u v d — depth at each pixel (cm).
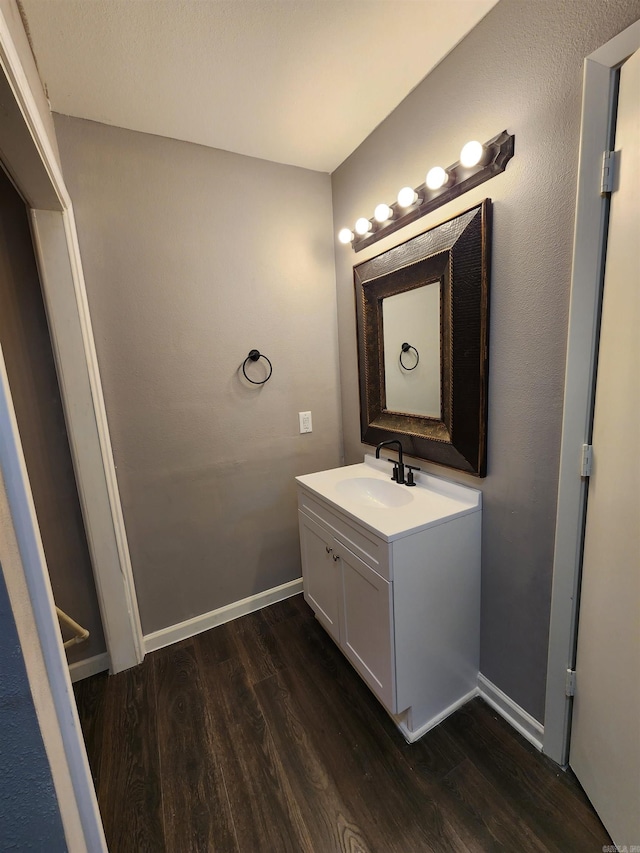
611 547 93
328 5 104
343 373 215
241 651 178
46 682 50
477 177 120
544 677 122
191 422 180
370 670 138
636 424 83
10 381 143
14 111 83
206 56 119
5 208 134
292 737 135
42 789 46
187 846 105
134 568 176
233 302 182
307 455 214
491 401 128
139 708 150
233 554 200
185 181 165
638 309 82
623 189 85
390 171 157
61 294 140
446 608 134
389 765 124
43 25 104
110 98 135
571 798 110
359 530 132
